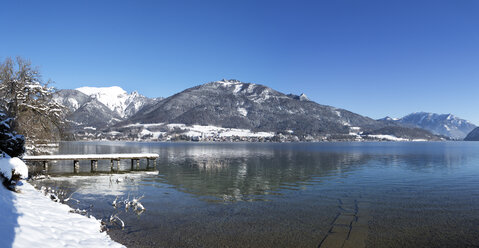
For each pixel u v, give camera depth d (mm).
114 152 87062
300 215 17531
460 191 25234
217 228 15078
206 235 14047
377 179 32625
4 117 23281
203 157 70375
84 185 27438
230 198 22312
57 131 39125
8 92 33719
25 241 8320
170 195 23312
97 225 12664
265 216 17328
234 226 15414
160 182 30000
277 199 22031
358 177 34375
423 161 58719
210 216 17250
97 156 40531
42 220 11102
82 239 10203
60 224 11289
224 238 13672
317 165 50125
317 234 14273
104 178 32375
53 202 15281
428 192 24812
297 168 45031
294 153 90125
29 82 35531
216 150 110562
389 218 16953
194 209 18875
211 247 12594
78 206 19062
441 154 84750
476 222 16250
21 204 12438
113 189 25562
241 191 25219
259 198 22359
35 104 34750
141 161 55875
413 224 15852
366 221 16391
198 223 15875
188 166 47625
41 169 38562
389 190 25688
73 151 89062
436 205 20125
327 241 13383
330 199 22000
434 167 46406
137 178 32969
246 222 16141
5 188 14156
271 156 74812
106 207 19016
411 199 21969
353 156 75125
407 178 33375
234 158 67188
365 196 23125
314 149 123312
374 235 14188
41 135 38031
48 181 29656
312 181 31188
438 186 27844
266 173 38281
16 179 15414
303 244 13016
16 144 22531
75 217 13102
